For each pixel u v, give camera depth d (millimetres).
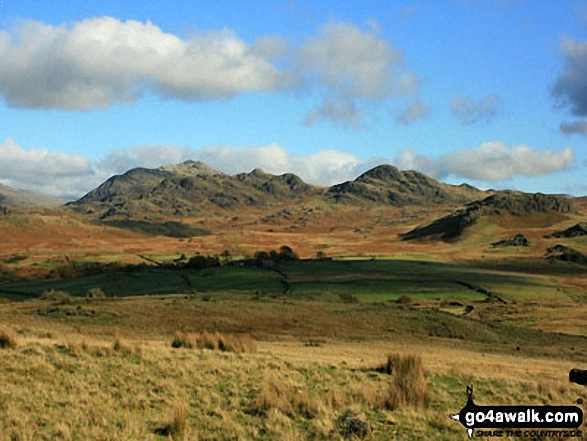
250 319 65688
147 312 66125
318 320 66875
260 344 42906
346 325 64875
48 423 15125
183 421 15227
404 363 25688
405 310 75312
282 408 17328
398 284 135500
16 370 20516
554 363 43406
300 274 151250
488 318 99812
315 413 17156
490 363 37125
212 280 134000
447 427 16391
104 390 18891
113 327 55031
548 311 108250
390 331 63188
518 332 71312
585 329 89750
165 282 130500
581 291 145000
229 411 17266
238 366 24312
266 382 20875
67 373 20797
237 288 120625
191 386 20281
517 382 25203
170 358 24906
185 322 61594
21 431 14117
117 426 15383
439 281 145375
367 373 24844
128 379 20625
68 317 61281
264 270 159250
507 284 148625
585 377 25719
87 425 14969
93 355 24594
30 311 65938
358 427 15438
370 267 179250
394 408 18266
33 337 32438
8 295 116125
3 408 16156
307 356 32656
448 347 53531
